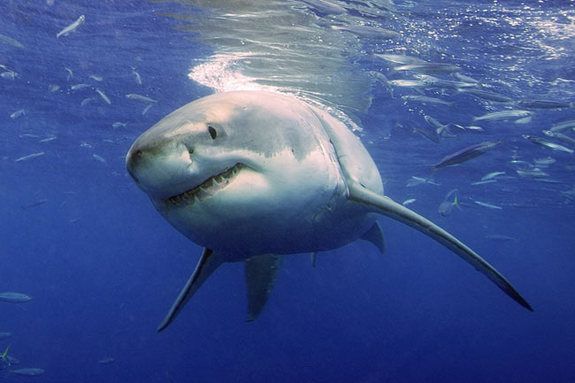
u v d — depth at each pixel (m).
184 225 3.02
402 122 17.41
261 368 41.97
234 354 46.69
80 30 11.96
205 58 12.91
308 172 3.36
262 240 3.36
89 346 50.94
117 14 10.94
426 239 67.06
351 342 58.44
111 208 51.97
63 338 54.06
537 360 63.72
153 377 42.03
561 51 10.78
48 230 90.00
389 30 10.29
